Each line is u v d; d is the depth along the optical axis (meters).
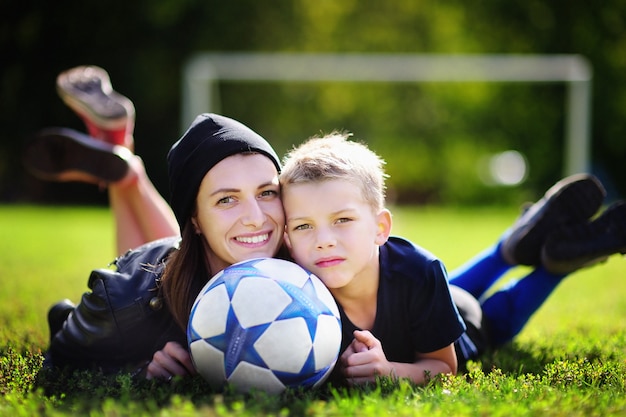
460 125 28.08
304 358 3.27
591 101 26.95
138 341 3.81
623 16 27.06
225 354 3.27
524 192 27.56
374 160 3.78
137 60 24.89
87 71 6.00
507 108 27.75
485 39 27.55
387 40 27.27
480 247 11.59
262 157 3.72
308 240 3.58
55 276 7.82
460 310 4.39
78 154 5.28
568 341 4.87
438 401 3.18
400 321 3.84
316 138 4.02
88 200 25.83
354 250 3.55
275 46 25.94
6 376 3.72
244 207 3.61
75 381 3.58
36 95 24.52
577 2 27.08
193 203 3.74
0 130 24.48
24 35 24.09
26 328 5.06
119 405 3.05
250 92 26.53
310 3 26.22
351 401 3.13
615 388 3.52
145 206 5.40
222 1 25.06
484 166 27.73
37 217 18.08
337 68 19.69
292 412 2.98
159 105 25.42
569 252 4.56
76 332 3.79
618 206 4.59
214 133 3.72
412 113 28.08
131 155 5.47
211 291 3.40
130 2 24.30
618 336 4.94
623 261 10.64
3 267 8.59
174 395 3.21
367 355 3.57
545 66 18.73
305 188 3.56
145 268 3.91
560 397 3.27
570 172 18.52
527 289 4.86
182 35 25.33
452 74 20.08
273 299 3.29
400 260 3.86
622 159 27.28
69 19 24.19
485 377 3.75
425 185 28.67
